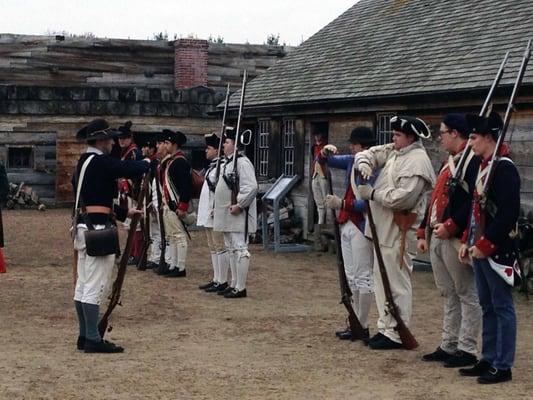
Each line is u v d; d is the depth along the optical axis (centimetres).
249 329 895
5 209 2305
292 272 1330
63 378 691
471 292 729
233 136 1093
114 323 919
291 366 738
